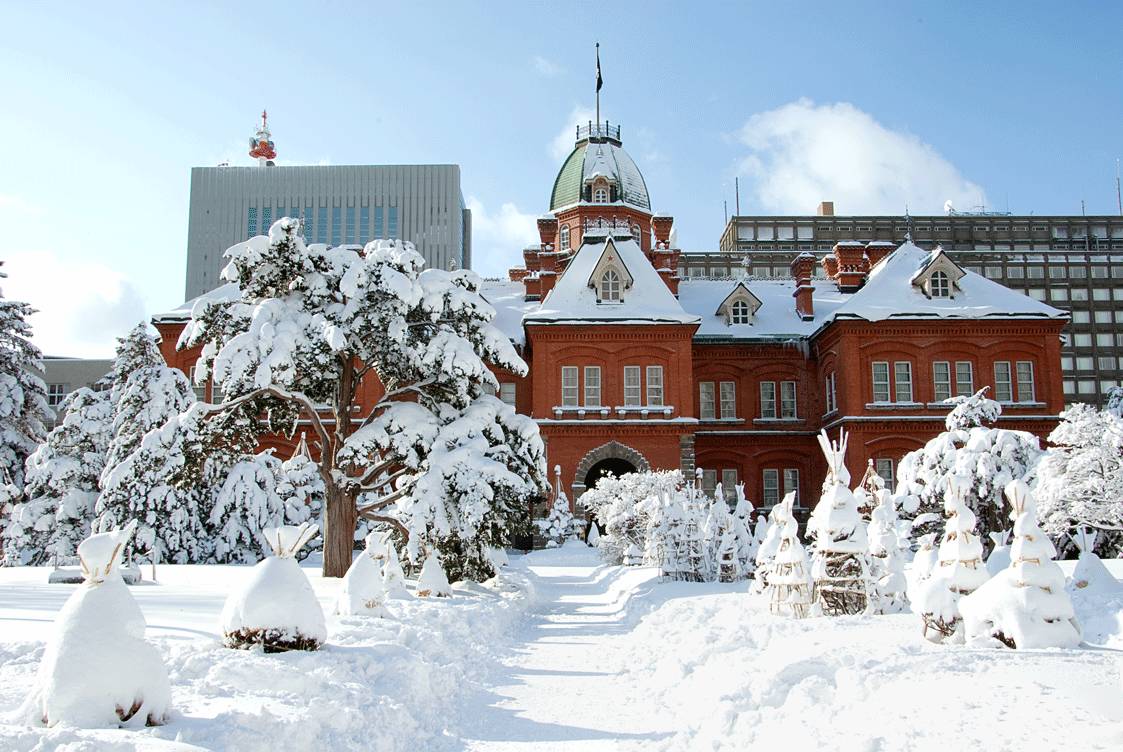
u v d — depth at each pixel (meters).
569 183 66.69
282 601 10.37
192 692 8.41
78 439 38.22
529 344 51.75
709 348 53.50
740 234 123.75
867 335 48.09
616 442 47.59
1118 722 6.98
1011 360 48.09
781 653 11.85
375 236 137.62
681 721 9.94
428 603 17.25
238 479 34.66
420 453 22.97
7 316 43.25
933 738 7.09
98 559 7.07
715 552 25.11
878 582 16.22
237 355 21.59
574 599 26.14
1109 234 124.19
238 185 137.88
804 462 52.78
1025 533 11.03
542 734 9.49
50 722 6.70
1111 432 26.98
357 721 8.39
